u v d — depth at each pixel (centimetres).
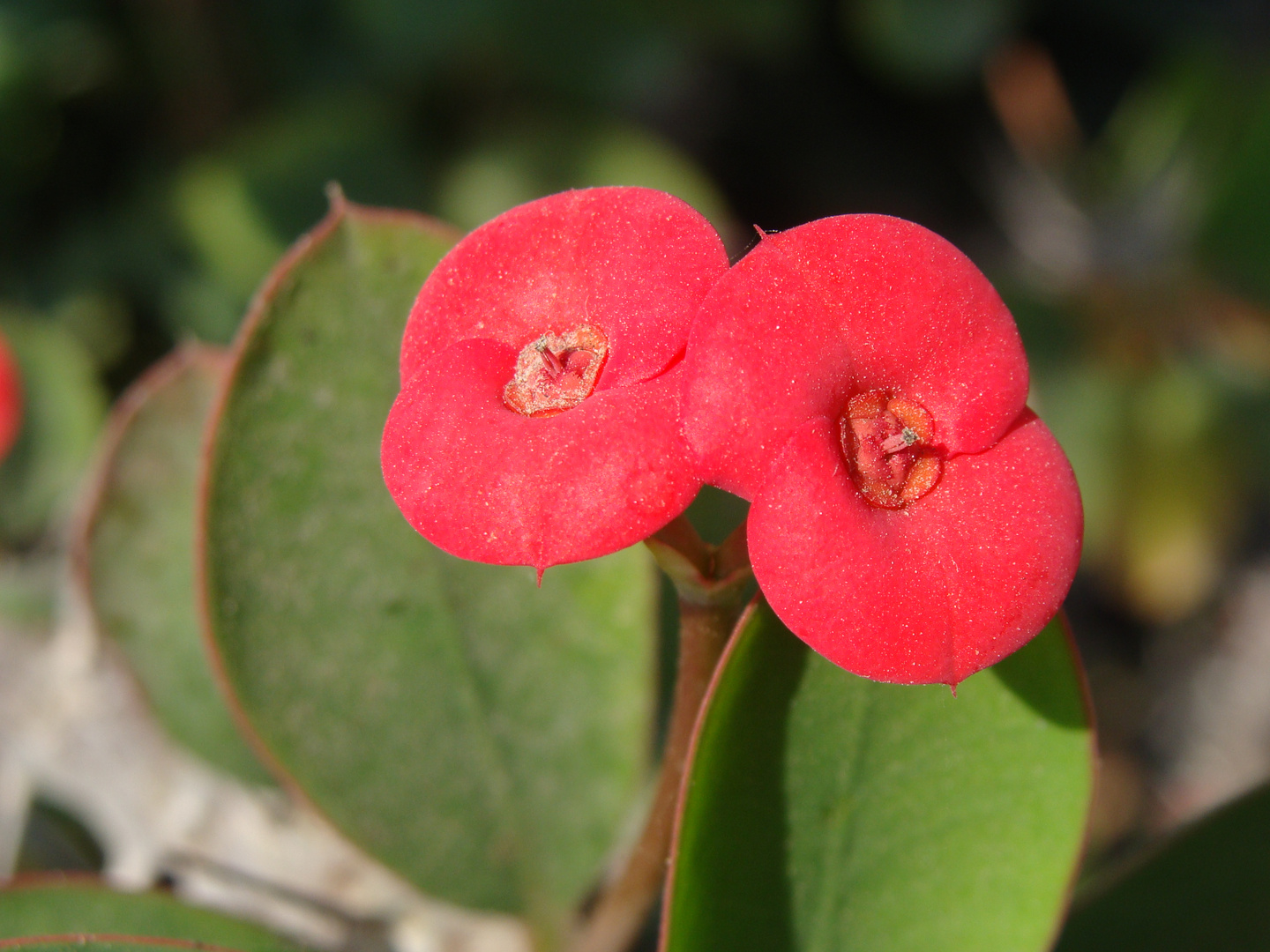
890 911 7
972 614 6
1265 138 14
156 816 10
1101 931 9
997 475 6
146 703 9
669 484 6
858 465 6
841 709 7
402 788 8
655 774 10
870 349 6
